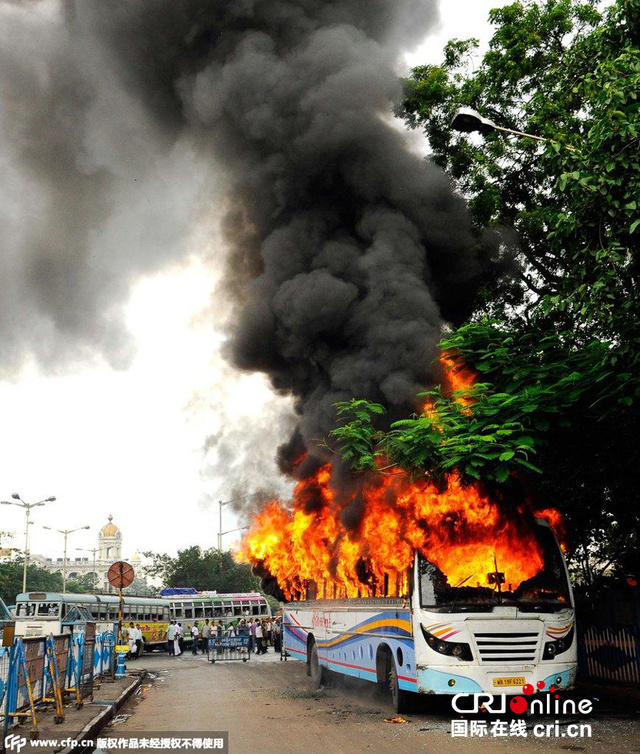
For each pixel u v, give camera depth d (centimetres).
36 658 1081
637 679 1234
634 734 902
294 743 882
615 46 1079
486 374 1249
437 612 1015
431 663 1001
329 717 1102
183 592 4169
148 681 1895
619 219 960
